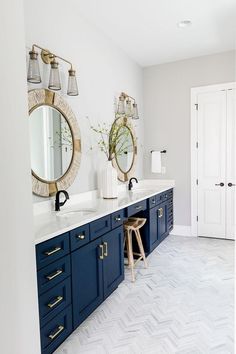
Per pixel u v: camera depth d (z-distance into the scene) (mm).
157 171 4316
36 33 2242
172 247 3820
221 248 3748
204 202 4215
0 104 1189
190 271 3031
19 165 1290
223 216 4105
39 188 2285
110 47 3428
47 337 1634
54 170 2475
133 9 2736
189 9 2762
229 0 2611
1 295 1208
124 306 2354
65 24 2586
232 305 2328
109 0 2564
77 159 2768
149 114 4480
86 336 1970
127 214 2738
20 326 1304
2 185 1206
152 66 4395
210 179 4148
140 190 3803
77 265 1929
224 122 4000
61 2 2523
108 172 3023
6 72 1213
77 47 2770
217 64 3969
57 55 2488
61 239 1756
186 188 4312
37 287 1498
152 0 2586
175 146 4340
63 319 1784
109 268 2393
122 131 3750
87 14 2816
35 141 2260
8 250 1237
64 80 2584
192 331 2000
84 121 2906
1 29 1187
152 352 1795
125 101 3754
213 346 1836
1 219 1204
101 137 3225
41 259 1585
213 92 4031
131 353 1790
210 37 3414
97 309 2312
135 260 3301
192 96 4160
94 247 2145
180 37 3396
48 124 2398
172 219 4352
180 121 4273
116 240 2525
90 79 3008
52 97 2410
